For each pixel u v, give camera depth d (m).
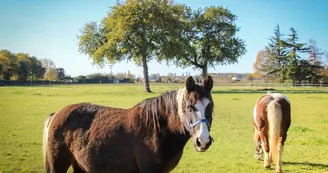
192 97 4.56
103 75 137.62
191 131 4.53
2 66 104.44
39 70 127.00
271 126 8.84
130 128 4.95
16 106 27.09
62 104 29.09
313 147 12.27
